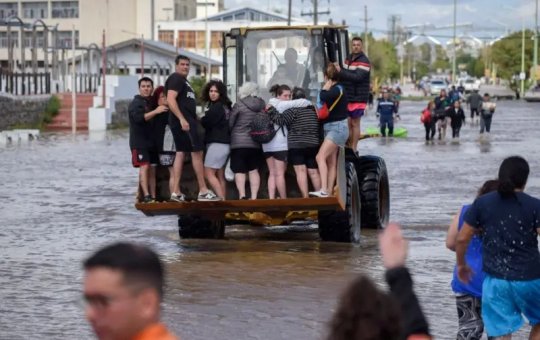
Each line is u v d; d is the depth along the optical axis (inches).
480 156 2600.9
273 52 1309.1
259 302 873.5
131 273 305.1
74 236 1277.1
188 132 1101.7
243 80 1315.2
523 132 3801.7
